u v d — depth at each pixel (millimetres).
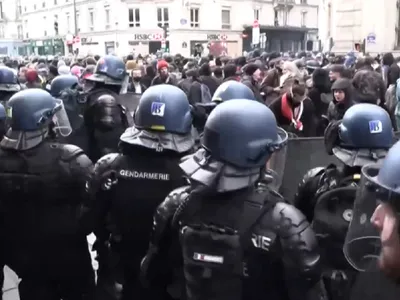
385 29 18266
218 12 43250
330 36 22156
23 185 2707
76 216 2809
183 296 2047
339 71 6402
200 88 6645
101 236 2885
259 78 8039
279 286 1831
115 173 2656
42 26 56500
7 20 63781
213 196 1889
